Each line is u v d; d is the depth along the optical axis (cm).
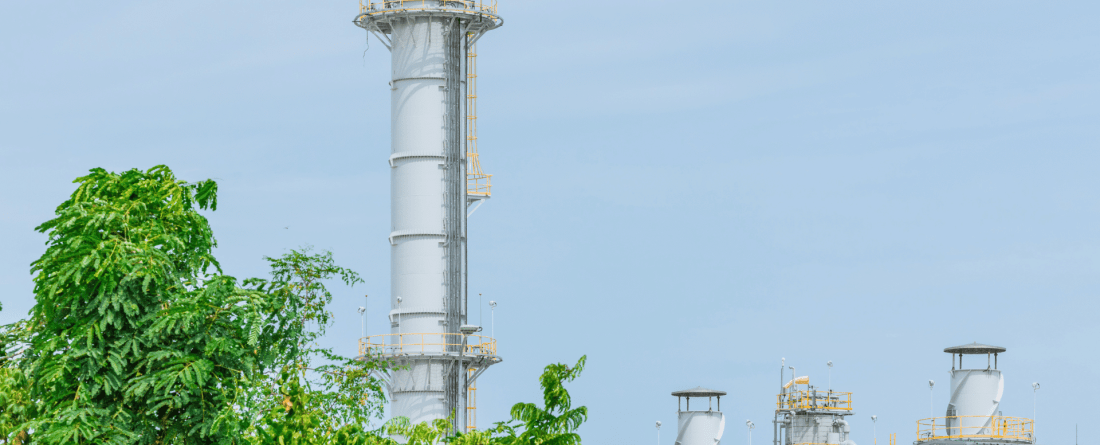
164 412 6041
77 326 5972
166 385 5862
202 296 6059
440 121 12694
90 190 6394
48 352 5988
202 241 6550
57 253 6022
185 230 6494
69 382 5953
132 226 6222
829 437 15062
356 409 6519
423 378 12381
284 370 6366
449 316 12500
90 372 5900
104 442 5769
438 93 12719
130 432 5875
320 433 5938
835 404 15262
